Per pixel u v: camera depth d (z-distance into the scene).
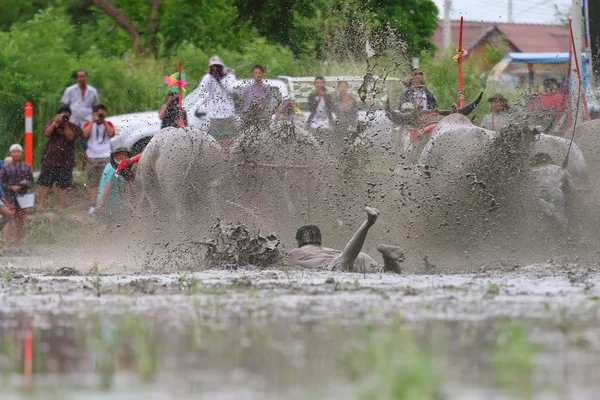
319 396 9.23
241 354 11.51
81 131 44.66
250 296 17.36
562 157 29.19
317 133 32.81
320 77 33.91
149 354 11.51
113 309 15.84
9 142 55.56
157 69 65.00
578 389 9.44
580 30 44.88
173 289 19.03
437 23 71.88
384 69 36.53
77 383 9.91
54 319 14.74
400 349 11.08
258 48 64.12
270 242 25.25
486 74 58.62
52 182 43.81
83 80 46.84
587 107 32.78
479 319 14.16
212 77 34.41
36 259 31.62
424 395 8.85
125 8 75.19
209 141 30.58
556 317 14.27
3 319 14.75
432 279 20.86
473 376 10.07
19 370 10.66
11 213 39.00
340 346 11.98
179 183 30.20
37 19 67.38
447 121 29.30
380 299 16.80
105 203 36.66
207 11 72.06
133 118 48.19
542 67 58.47
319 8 61.62
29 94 56.09
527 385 9.59
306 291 18.19
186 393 9.36
